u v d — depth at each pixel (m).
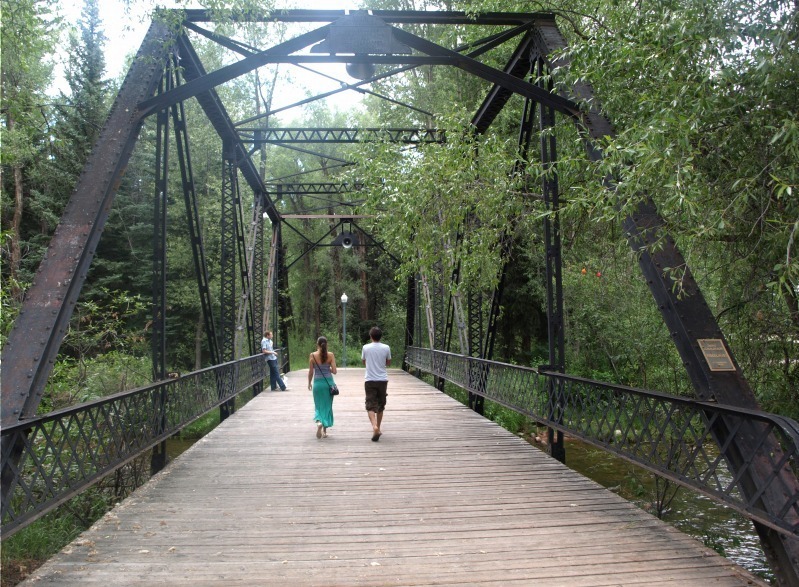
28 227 21.77
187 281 24.44
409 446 7.52
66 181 19.95
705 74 4.09
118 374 10.56
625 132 4.23
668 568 3.51
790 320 5.90
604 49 5.24
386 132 12.45
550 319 7.37
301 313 36.66
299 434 8.46
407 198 7.14
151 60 6.05
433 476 5.93
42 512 3.55
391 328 34.72
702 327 4.38
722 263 6.05
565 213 5.12
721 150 4.73
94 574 3.41
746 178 4.16
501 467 6.34
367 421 9.66
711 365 4.11
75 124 20.16
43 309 4.26
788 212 4.08
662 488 8.32
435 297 16.80
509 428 13.91
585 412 5.99
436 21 7.46
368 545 3.92
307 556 3.72
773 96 4.18
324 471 6.14
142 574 3.41
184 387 7.23
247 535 4.12
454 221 7.28
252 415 10.45
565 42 7.18
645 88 5.24
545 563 3.59
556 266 7.40
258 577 3.38
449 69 17.66
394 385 16.38
